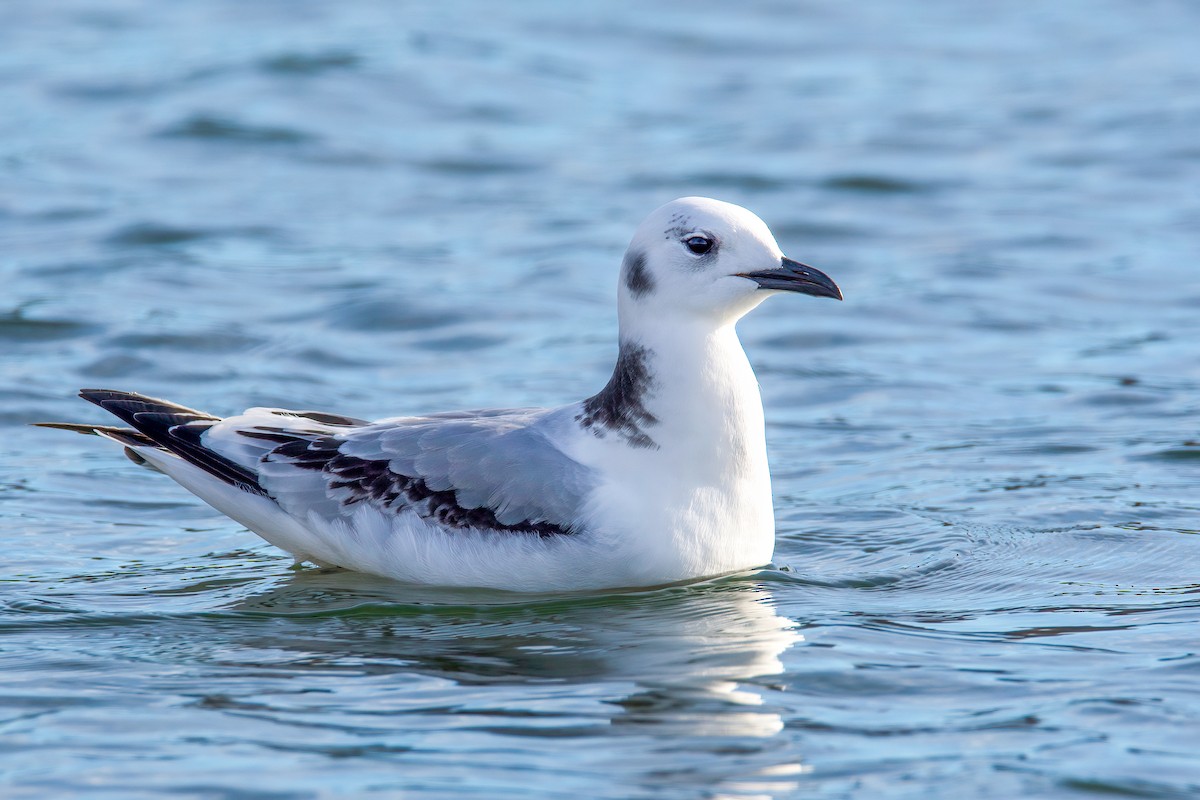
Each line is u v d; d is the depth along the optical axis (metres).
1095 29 36.38
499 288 20.77
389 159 27.09
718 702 9.37
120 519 13.71
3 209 23.75
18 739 8.90
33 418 16.09
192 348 18.25
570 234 23.30
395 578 12.08
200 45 33.28
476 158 27.23
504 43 34.19
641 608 11.25
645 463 11.38
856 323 19.69
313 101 29.69
